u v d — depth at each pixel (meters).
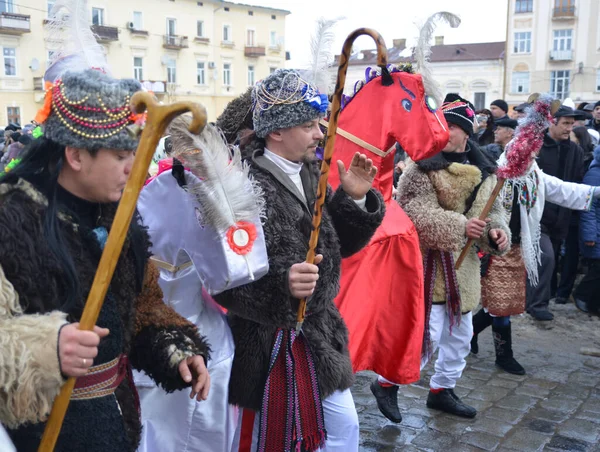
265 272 1.95
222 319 2.25
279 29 42.25
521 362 4.52
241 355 2.19
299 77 2.16
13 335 1.32
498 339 4.32
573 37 36.44
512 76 38.25
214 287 1.97
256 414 2.27
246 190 1.90
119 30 31.80
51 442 1.41
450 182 3.40
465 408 3.59
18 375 1.32
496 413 3.66
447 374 3.59
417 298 3.13
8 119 28.47
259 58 41.03
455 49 40.84
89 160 1.47
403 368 3.15
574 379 4.20
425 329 3.43
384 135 3.00
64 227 1.48
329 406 2.27
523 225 4.17
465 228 3.33
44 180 1.48
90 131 1.43
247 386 2.18
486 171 3.57
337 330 2.32
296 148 2.18
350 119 3.09
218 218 1.87
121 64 32.16
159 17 33.88
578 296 5.71
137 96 1.41
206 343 1.84
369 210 2.36
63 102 1.44
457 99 3.49
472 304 3.54
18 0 27.80
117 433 1.57
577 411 3.70
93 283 1.41
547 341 4.97
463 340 3.56
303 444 2.21
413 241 3.13
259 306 2.03
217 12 37.78
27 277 1.36
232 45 39.03
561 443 3.30
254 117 2.22
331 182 3.10
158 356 1.72
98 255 1.54
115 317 1.57
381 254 3.06
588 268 5.62
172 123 1.82
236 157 1.93
